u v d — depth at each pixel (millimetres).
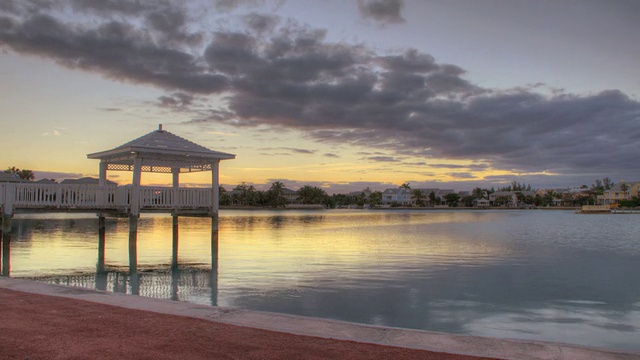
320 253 28000
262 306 13516
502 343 6941
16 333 6773
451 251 29672
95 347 6168
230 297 14805
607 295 15609
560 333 11141
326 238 40312
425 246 33125
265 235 43781
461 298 14852
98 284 17484
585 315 12898
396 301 14297
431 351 6344
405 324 11648
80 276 19484
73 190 21922
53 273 20219
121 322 7574
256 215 112688
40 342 6340
